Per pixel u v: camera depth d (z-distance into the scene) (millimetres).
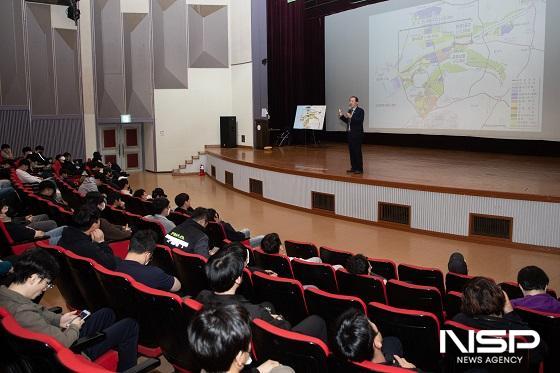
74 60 14547
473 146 12156
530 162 10133
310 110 14508
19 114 13594
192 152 16453
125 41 15367
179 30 15875
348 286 4133
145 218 5598
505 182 7965
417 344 2898
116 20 15172
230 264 2623
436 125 12227
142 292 2789
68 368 1783
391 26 13047
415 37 12461
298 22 15539
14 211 6883
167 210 5961
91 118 15094
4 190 6789
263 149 14555
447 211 7762
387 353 2768
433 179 8453
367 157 11828
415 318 2826
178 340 2752
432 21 12023
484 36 11039
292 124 15820
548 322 2906
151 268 3322
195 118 16328
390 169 9781
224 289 2646
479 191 7371
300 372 2279
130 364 2936
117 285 2988
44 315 2842
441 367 2891
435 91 12148
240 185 12141
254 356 2678
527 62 10375
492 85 11008
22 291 2676
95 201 5656
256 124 14750
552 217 6871
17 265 2689
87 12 14711
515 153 11266
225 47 16250
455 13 11531
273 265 4574
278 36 15375
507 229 7266
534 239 7047
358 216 8945
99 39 14969
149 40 15664
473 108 11422
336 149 14000
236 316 1621
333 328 2033
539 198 6906
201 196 11914
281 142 15398
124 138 16594
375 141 14602
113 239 5359
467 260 6711
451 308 3701
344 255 5262
